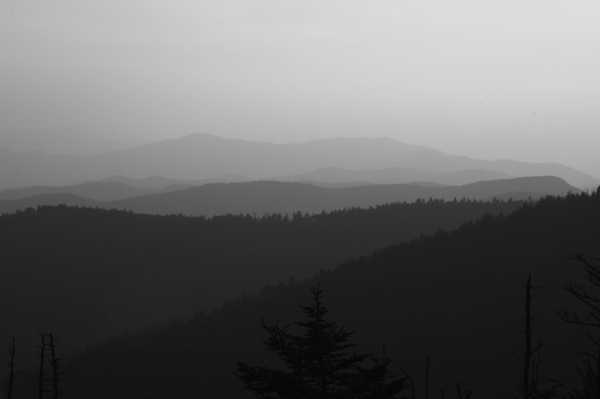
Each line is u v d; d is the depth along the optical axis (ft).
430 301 580.71
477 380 412.77
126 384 496.23
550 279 546.67
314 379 52.65
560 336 407.85
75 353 558.15
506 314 501.56
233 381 489.67
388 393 50.88
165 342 560.61
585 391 56.75
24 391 414.21
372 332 549.95
